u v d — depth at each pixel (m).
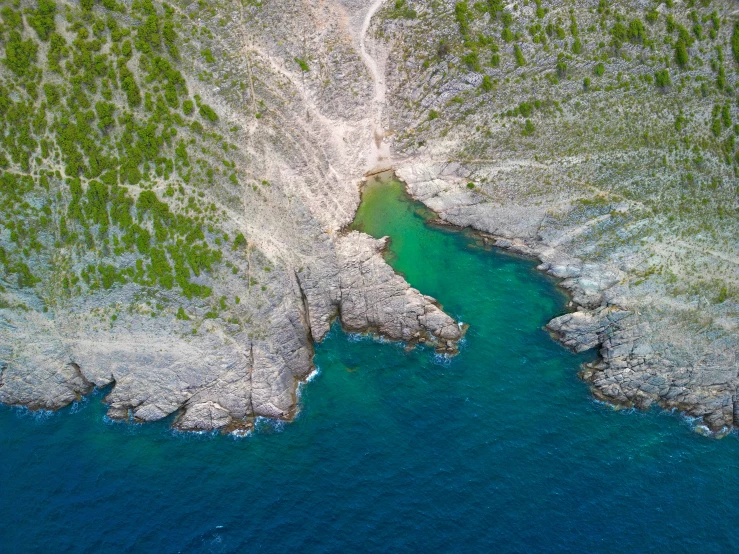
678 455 71.38
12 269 74.56
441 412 73.88
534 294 81.56
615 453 71.31
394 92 87.56
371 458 70.75
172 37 78.00
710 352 75.81
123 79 76.06
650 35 85.81
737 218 81.38
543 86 86.31
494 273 82.94
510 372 76.62
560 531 65.69
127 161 75.81
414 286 80.94
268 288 75.81
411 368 77.19
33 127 74.94
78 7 76.19
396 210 85.44
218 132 78.19
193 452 72.00
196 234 75.44
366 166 86.94
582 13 86.38
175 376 73.88
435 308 78.69
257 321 75.19
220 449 72.25
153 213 75.25
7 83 74.88
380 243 82.38
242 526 66.50
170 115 77.00
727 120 83.88
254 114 79.69
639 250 81.00
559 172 84.75
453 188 86.00
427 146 87.31
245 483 69.44
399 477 69.25
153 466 71.00
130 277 74.75
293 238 77.81
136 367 74.12
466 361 77.38
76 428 73.75
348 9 87.25
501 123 86.44
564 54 86.06
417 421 73.25
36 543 65.50
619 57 85.94
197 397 74.19
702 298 78.19
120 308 74.56
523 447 71.31
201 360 73.88
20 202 74.69
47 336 74.62
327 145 84.06
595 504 67.56
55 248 75.00
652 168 83.62
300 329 77.19
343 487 68.75
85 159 75.25
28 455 71.62
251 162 78.38
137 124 76.38
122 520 66.88
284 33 82.81
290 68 82.94
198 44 79.06
